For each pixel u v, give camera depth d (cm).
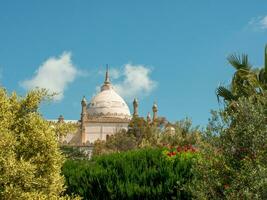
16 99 1316
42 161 1255
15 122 1270
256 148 1188
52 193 1266
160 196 1598
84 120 15862
